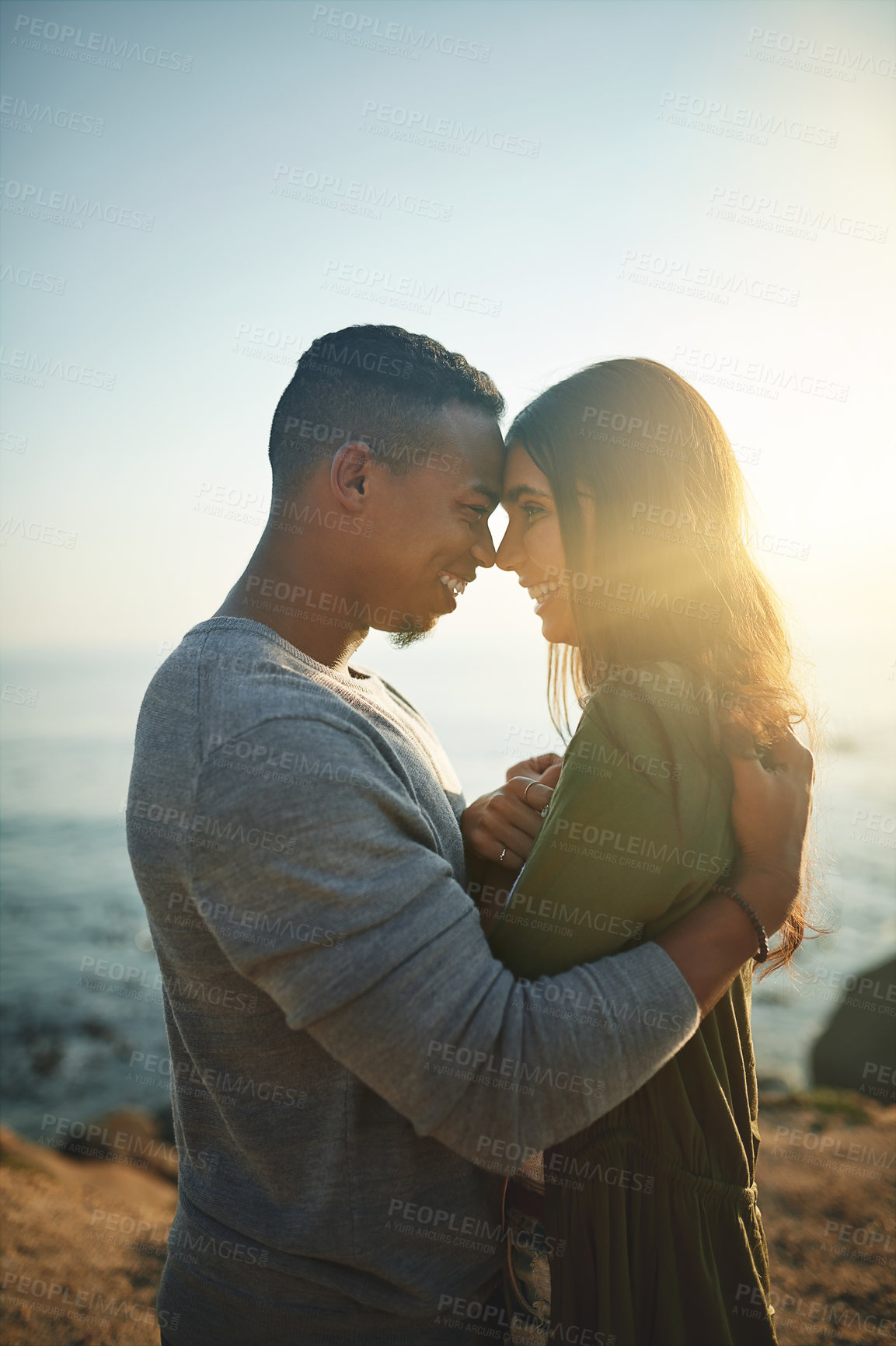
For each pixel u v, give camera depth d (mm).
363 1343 1077
